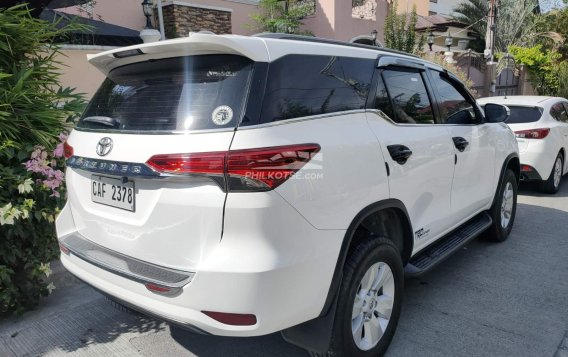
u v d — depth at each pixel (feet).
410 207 10.44
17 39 12.80
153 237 7.89
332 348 8.54
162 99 8.28
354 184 8.50
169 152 7.45
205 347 10.57
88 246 9.20
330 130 8.38
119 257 8.50
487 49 61.36
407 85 11.23
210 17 35.78
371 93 9.81
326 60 8.95
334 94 8.86
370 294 9.32
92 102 10.01
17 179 11.34
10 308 11.93
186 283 7.34
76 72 24.08
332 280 8.13
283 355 10.21
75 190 9.58
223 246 7.20
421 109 11.53
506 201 17.11
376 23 48.88
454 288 13.44
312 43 8.95
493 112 14.90
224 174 7.06
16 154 12.04
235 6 39.52
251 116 7.34
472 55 59.31
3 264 11.59
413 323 11.50
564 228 18.95
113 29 27.37
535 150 23.82
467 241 13.60
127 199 8.28
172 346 10.63
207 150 7.18
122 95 9.12
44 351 10.49
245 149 7.09
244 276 7.03
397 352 10.27
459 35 91.86
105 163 8.34
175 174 7.34
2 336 11.09
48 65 13.89
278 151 7.27
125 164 7.98
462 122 13.42
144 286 7.79
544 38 83.41
